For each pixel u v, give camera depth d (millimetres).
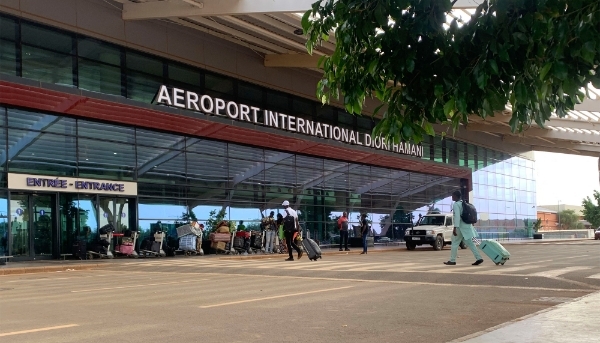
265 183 30812
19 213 21156
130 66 25234
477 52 3633
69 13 23078
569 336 5809
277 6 20812
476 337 5879
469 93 3639
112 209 24000
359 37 3789
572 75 3281
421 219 33094
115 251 23531
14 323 7402
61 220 22422
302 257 23500
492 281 11633
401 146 38312
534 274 12711
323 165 34656
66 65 22938
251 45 29422
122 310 8484
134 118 23797
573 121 38281
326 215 34594
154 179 25453
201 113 26609
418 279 12406
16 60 21406
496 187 53094
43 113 21781
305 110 34344
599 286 10688
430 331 6742
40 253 21781
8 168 20688
